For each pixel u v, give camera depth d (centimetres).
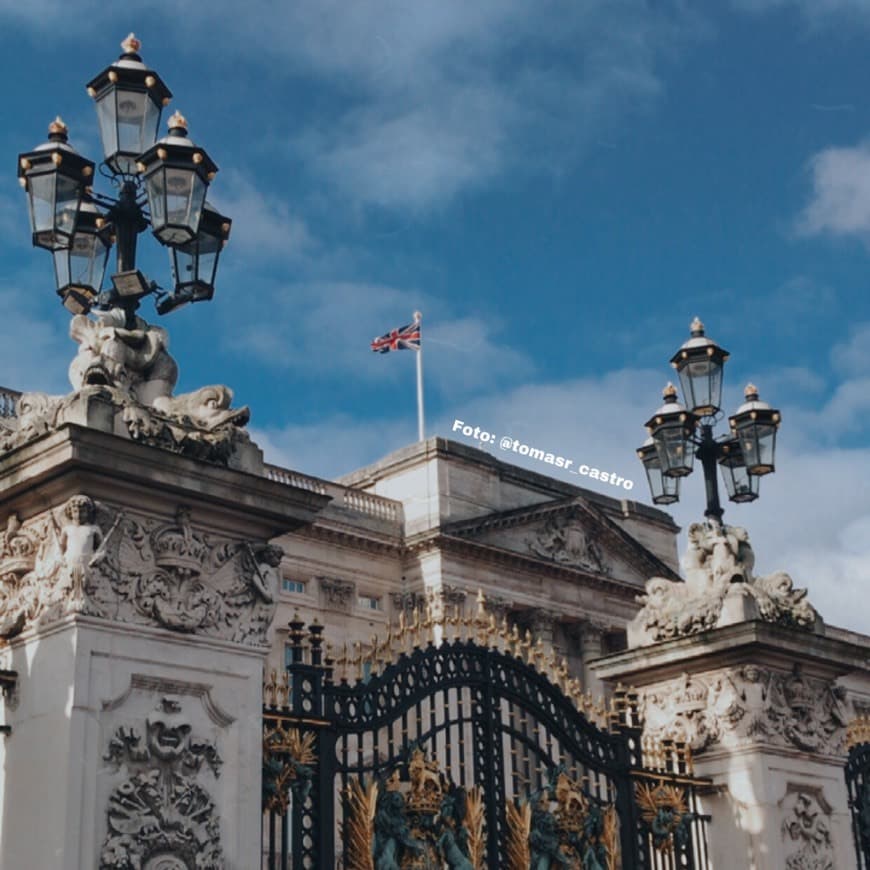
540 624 3528
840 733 1750
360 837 1281
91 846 995
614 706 1602
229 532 1155
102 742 1027
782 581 1750
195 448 1120
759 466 1734
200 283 1225
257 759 1123
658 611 1744
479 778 1416
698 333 1798
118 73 1196
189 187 1154
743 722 1641
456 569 3138
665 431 1738
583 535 4069
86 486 1062
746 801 1614
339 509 2920
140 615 1074
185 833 1055
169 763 1066
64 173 1166
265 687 1263
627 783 1553
